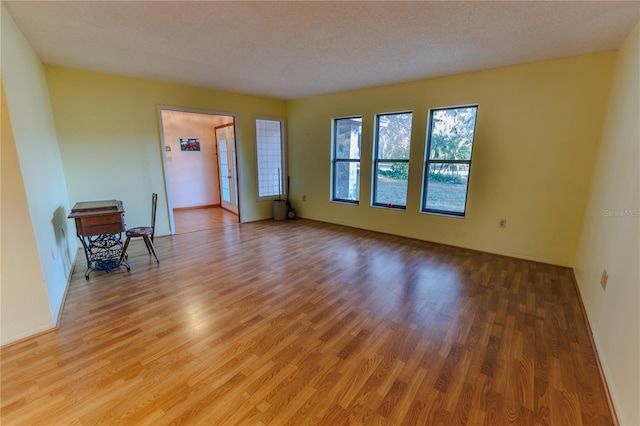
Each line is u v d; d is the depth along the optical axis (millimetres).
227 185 6941
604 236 2381
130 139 4289
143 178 4480
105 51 3092
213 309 2520
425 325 2295
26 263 2066
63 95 3709
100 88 3963
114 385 1678
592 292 2445
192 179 7184
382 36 2662
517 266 3521
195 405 1551
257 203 6016
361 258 3787
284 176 6391
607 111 2961
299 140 6066
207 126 7215
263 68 3697
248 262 3629
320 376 1765
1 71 1939
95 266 3361
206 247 4230
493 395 1622
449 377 1757
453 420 1471
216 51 3084
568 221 3414
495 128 3719
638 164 1854
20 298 2059
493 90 3668
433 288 2936
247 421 1461
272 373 1785
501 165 3750
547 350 2000
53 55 3201
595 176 3041
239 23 2416
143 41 2818
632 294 1605
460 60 3324
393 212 4883
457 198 4262
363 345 2055
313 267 3479
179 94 4656
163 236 4797
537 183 3545
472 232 4113
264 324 2301
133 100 4242
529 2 2051
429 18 2309
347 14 2248
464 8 2145
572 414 1502
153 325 2275
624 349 1554
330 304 2615
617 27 2410
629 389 1404
